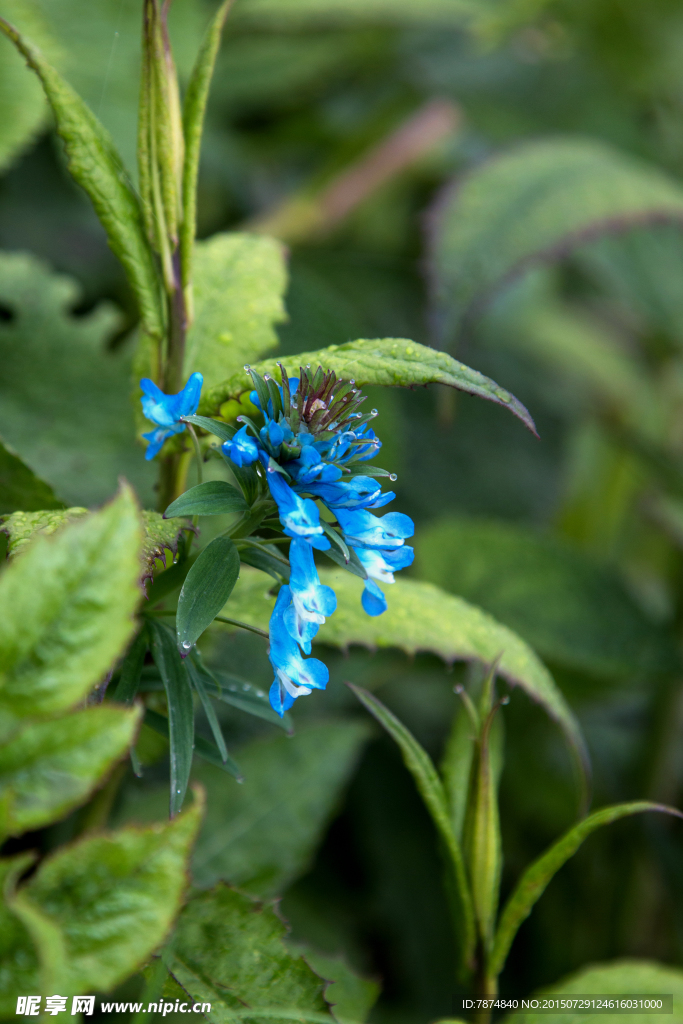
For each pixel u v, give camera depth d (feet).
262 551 1.22
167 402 1.23
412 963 2.06
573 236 1.88
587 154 2.06
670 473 2.18
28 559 1.07
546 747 2.27
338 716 1.98
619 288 2.44
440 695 2.49
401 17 2.46
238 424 1.24
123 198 1.28
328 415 1.20
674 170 2.59
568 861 2.19
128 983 1.49
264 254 1.42
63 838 1.64
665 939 2.16
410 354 1.22
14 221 2.47
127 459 1.63
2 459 1.34
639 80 2.58
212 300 1.38
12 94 1.79
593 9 2.46
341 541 1.17
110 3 2.04
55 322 1.72
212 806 1.59
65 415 1.65
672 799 2.25
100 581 1.08
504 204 1.89
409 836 2.23
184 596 1.18
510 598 1.91
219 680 1.29
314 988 1.26
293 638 1.17
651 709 2.21
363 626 1.34
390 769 2.31
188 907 1.27
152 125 1.26
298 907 2.03
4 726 1.07
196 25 2.28
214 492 1.20
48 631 1.07
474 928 1.34
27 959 1.07
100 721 1.07
